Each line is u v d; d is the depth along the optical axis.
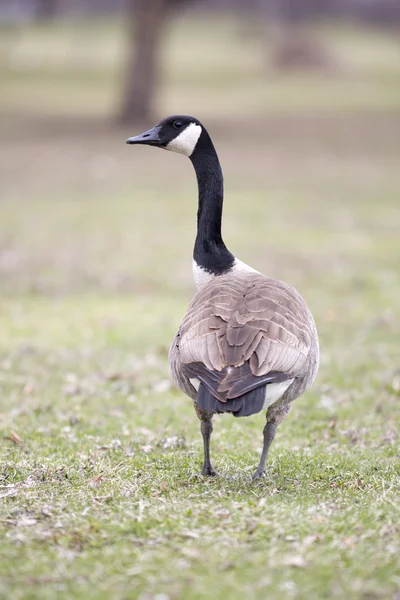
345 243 21.42
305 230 23.02
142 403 11.21
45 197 28.83
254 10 109.88
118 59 76.00
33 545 6.30
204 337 6.94
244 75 71.19
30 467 8.33
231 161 36.97
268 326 6.94
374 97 60.31
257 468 8.23
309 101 57.84
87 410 10.87
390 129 46.06
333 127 46.75
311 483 7.89
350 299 16.50
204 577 5.77
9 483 7.86
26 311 15.87
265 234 22.33
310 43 76.00
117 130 44.69
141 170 35.44
